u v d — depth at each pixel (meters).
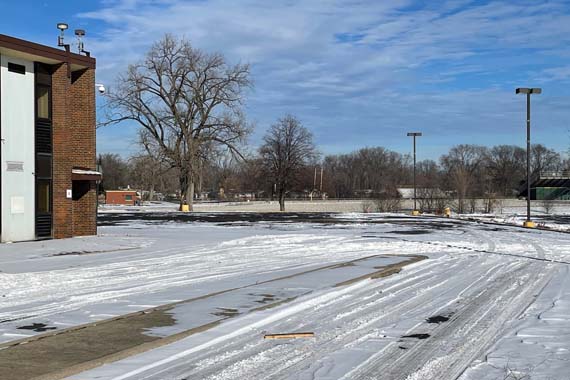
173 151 65.25
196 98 64.81
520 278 15.23
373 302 11.76
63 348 8.05
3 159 25.62
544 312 10.72
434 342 8.59
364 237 29.55
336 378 6.88
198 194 111.75
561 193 105.69
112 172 141.50
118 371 7.16
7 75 25.92
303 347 8.31
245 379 6.85
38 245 24.20
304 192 108.81
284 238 28.67
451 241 27.36
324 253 22.20
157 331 9.07
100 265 18.12
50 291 13.08
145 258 20.17
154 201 113.94
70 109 29.88
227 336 8.91
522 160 149.12
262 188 95.19
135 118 65.12
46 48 26.77
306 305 11.41
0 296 12.38
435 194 73.81
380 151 163.50
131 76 64.19
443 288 13.55
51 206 27.88
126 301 11.73
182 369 7.24
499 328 9.49
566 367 7.28
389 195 93.00
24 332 9.10
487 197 78.44
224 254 21.64
